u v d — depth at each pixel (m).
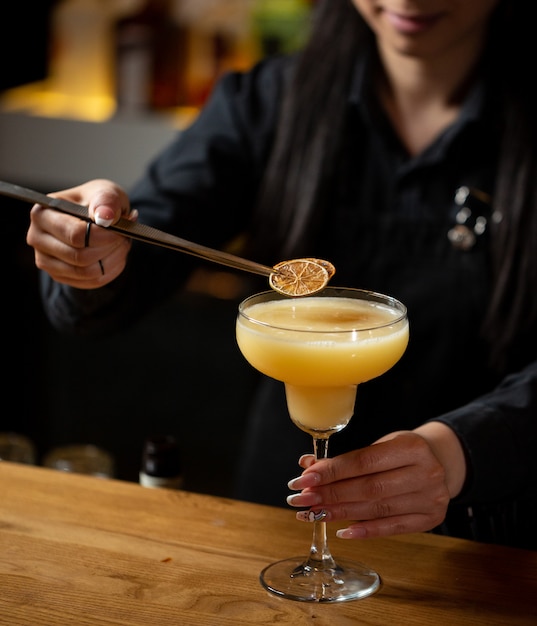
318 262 0.81
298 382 0.77
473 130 1.13
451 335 1.16
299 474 1.22
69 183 1.83
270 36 1.80
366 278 1.18
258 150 1.23
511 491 0.89
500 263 1.12
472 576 0.81
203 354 1.88
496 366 1.15
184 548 0.83
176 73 1.84
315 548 0.81
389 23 1.08
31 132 1.82
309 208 1.16
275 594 0.77
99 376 1.96
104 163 1.80
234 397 1.89
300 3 1.79
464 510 0.95
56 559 0.81
